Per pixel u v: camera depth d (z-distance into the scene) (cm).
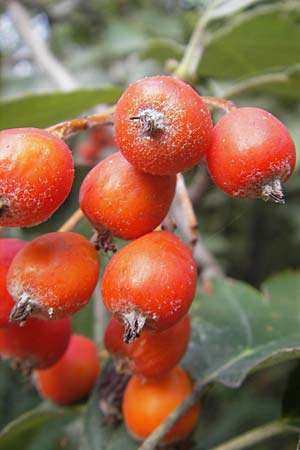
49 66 21
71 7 31
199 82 20
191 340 14
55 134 11
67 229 11
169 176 10
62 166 9
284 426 13
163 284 9
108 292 10
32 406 20
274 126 10
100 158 24
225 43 18
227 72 20
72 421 19
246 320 14
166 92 9
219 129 10
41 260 10
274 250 31
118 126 10
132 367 11
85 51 31
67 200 18
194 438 14
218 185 10
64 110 15
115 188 10
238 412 23
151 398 12
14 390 20
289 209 29
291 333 14
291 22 17
